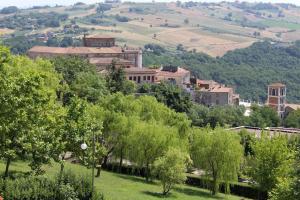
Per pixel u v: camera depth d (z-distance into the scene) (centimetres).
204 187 8231
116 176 7869
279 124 17625
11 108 4853
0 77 4897
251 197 8025
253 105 18762
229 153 7588
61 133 5375
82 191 4888
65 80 14462
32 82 5019
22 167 6353
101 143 7988
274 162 7038
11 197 4450
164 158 7044
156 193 6881
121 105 8775
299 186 4722
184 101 15512
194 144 8038
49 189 4709
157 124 8481
